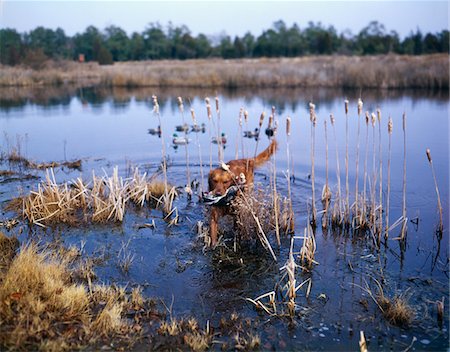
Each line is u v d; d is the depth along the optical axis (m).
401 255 6.68
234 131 16.11
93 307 5.18
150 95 28.67
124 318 5.07
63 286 5.39
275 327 5.04
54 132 16.38
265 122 17.73
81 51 71.94
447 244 6.98
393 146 13.27
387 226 7.07
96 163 11.77
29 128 17.25
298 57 59.09
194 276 6.11
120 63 62.97
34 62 45.72
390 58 42.41
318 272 6.22
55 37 76.31
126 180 9.10
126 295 5.54
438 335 4.87
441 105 20.73
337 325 5.07
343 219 7.66
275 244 7.05
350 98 24.25
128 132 16.20
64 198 8.35
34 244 6.91
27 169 11.17
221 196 6.66
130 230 7.59
